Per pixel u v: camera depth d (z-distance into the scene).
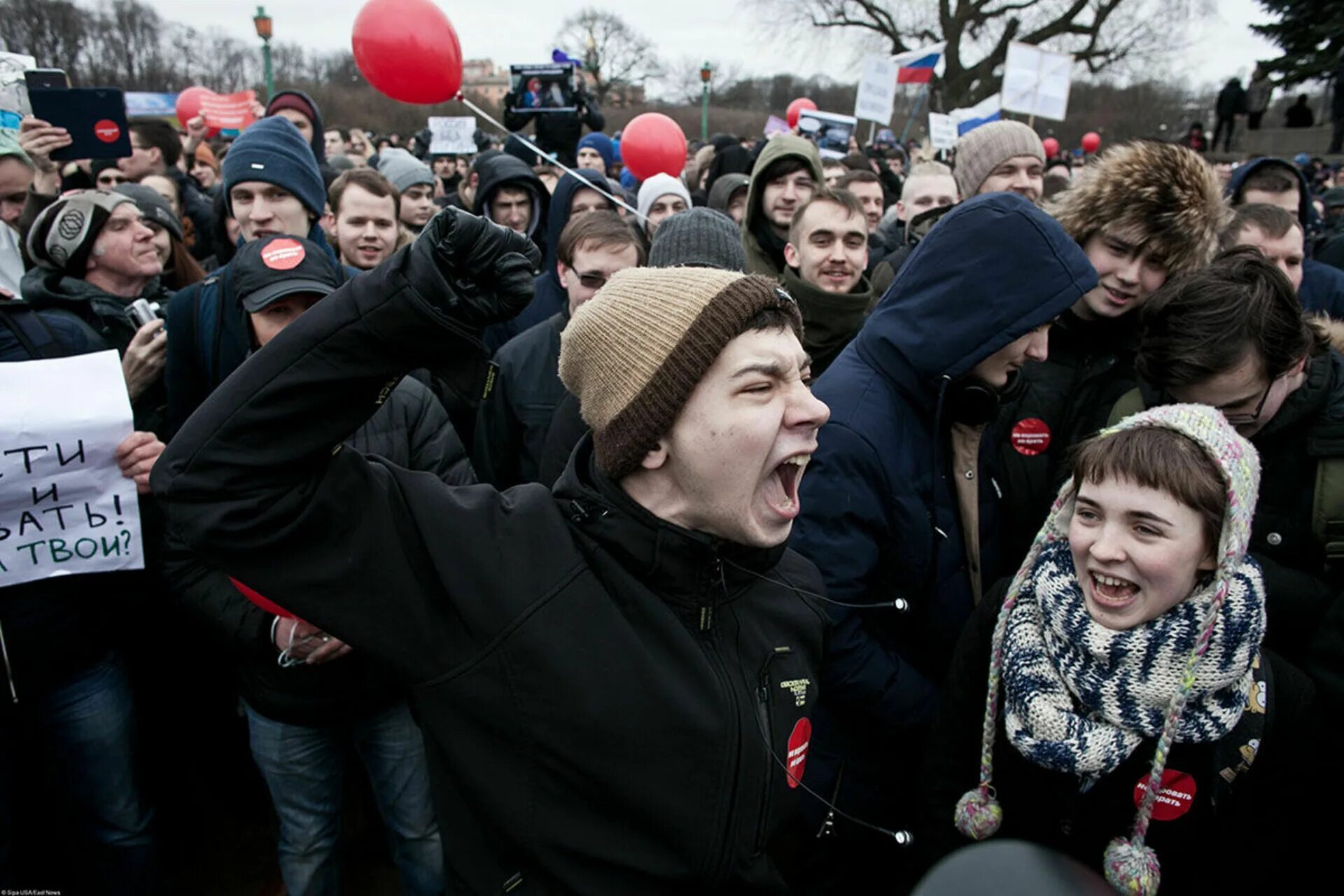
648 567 1.06
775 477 1.02
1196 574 1.29
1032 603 1.42
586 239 2.37
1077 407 2.08
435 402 1.93
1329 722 1.47
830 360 2.65
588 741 1.01
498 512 1.07
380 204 2.95
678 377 0.95
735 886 1.10
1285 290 1.54
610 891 1.04
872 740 1.76
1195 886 1.38
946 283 1.63
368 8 1.73
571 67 5.84
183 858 2.45
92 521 1.79
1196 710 1.26
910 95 24.77
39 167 3.01
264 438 0.90
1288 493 1.68
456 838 1.11
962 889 1.04
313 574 0.95
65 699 1.93
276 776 1.88
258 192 2.48
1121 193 1.94
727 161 6.08
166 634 2.36
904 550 1.71
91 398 1.76
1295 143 16.12
